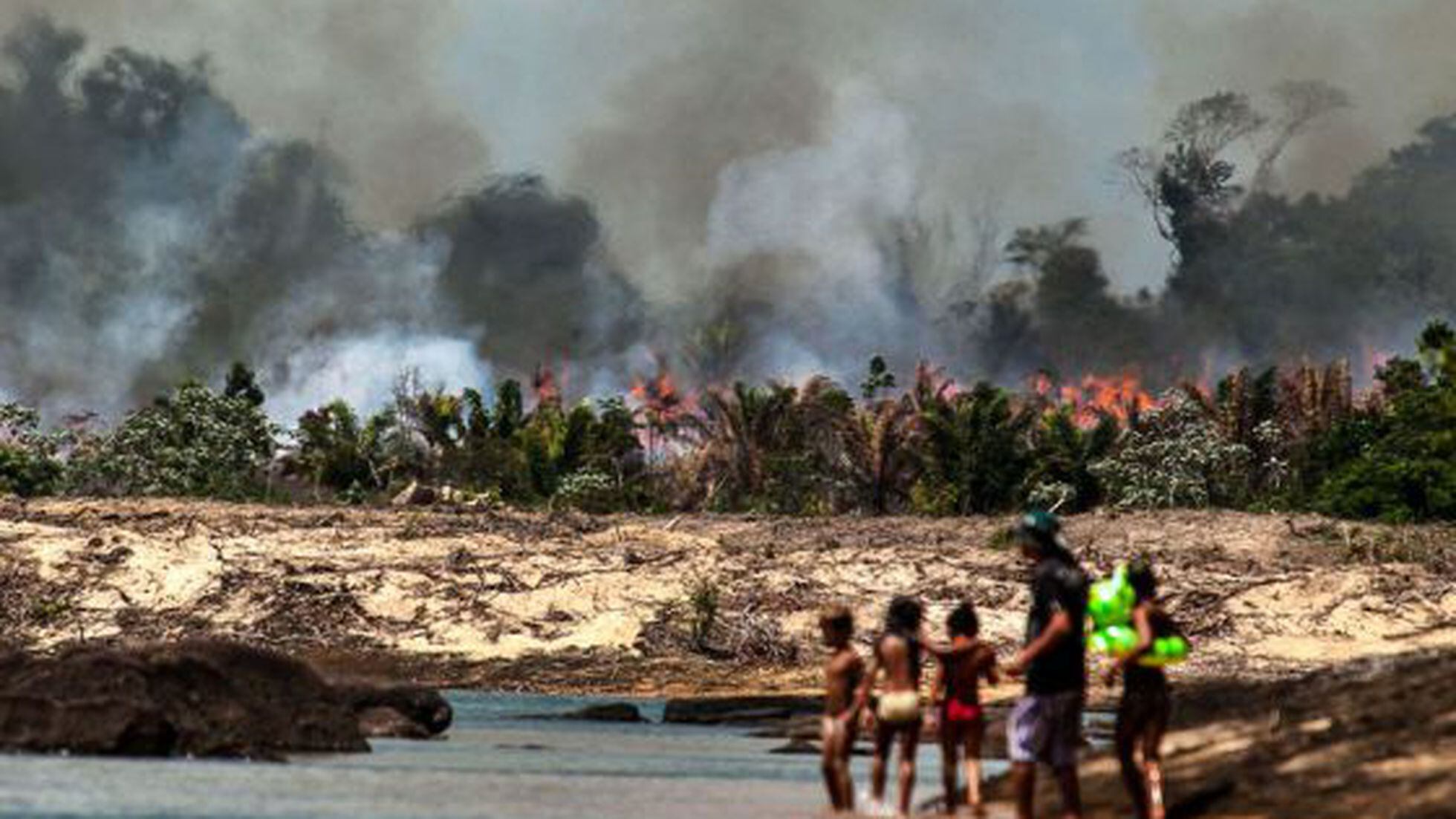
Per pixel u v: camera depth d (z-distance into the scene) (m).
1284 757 36.41
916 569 115.25
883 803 41.22
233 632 104.38
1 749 49.44
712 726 74.69
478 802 41.31
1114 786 38.00
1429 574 112.31
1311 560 118.12
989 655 39.81
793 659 101.62
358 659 98.31
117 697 49.94
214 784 43.03
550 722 75.38
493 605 107.31
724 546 120.12
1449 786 33.44
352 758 53.25
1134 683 35.22
